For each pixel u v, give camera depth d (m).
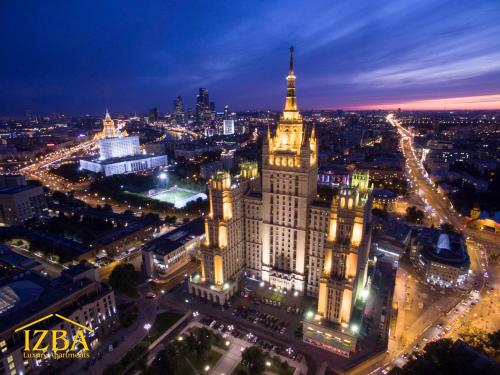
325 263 146.88
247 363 128.50
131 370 131.12
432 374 115.19
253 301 174.88
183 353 134.88
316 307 163.12
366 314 162.00
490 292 185.12
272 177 170.62
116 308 157.12
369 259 193.50
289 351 141.75
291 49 158.75
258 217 183.75
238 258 190.00
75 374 131.00
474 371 116.44
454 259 189.88
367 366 135.50
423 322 161.12
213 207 173.38
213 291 173.88
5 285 147.62
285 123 162.75
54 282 151.25
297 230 170.38
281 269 183.50
